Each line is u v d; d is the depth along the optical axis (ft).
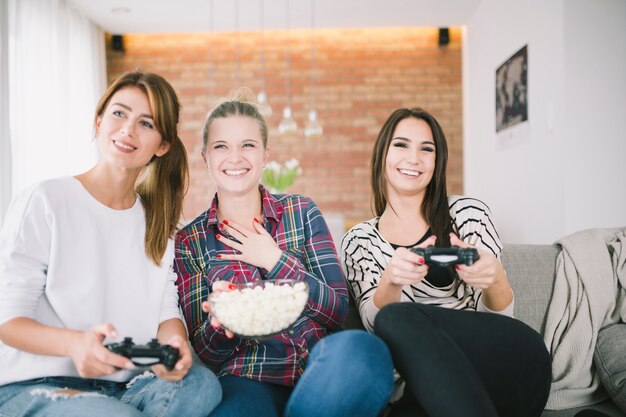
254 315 3.78
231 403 4.09
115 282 4.42
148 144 4.52
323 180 19.30
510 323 4.27
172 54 19.26
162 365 3.72
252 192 5.28
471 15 16.24
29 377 3.95
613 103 9.48
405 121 5.48
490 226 5.33
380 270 5.28
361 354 3.69
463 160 18.84
